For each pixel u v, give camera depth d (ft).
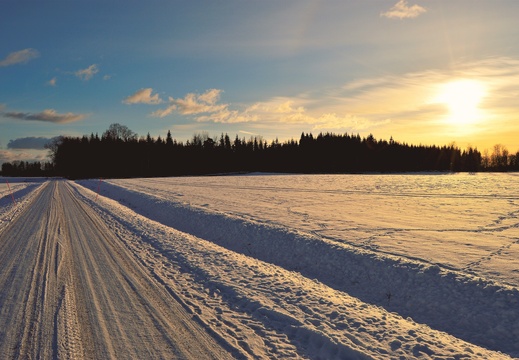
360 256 34.76
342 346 17.42
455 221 55.72
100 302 23.13
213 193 110.11
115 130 430.61
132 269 30.91
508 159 514.68
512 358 18.80
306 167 401.08
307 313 22.00
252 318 21.27
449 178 208.13
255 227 49.67
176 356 16.49
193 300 23.89
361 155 419.13
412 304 27.30
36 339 17.89
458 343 19.85
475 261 32.99
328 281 33.37
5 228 51.31
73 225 54.39
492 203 80.89
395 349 17.83
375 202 84.02
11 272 29.43
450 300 26.23
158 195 100.68
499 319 23.38
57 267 31.04
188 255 35.86
